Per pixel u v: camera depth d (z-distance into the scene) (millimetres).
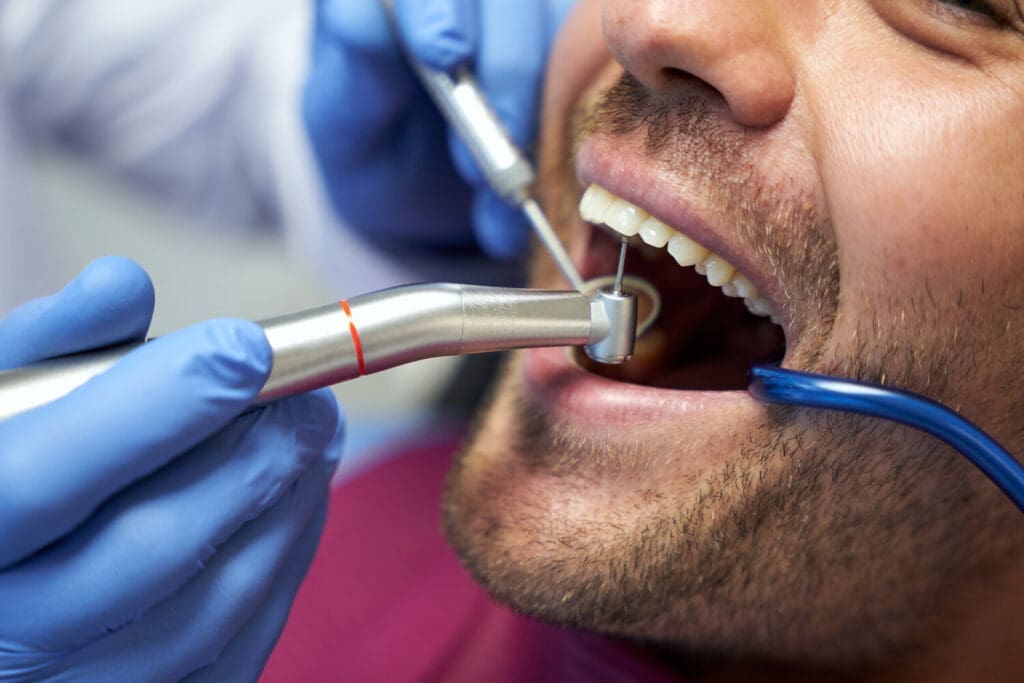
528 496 738
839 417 644
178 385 541
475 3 1043
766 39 638
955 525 690
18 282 1546
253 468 604
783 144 649
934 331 627
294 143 1378
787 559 698
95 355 602
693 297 871
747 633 754
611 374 838
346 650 1027
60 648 594
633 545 696
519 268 1416
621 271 715
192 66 1408
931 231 611
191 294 1842
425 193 1295
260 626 695
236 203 1557
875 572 710
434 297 588
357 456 1357
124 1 1375
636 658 859
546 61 1075
